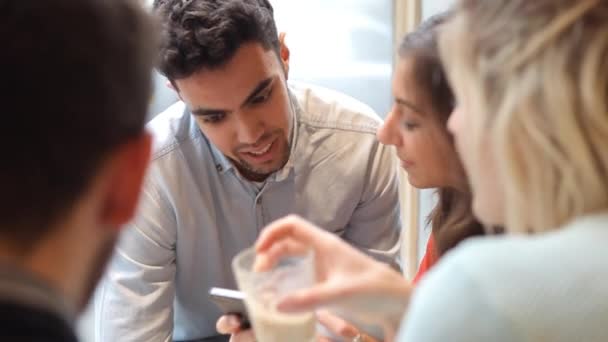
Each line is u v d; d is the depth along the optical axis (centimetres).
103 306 153
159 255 149
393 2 219
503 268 56
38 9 44
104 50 46
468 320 55
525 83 60
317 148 154
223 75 124
